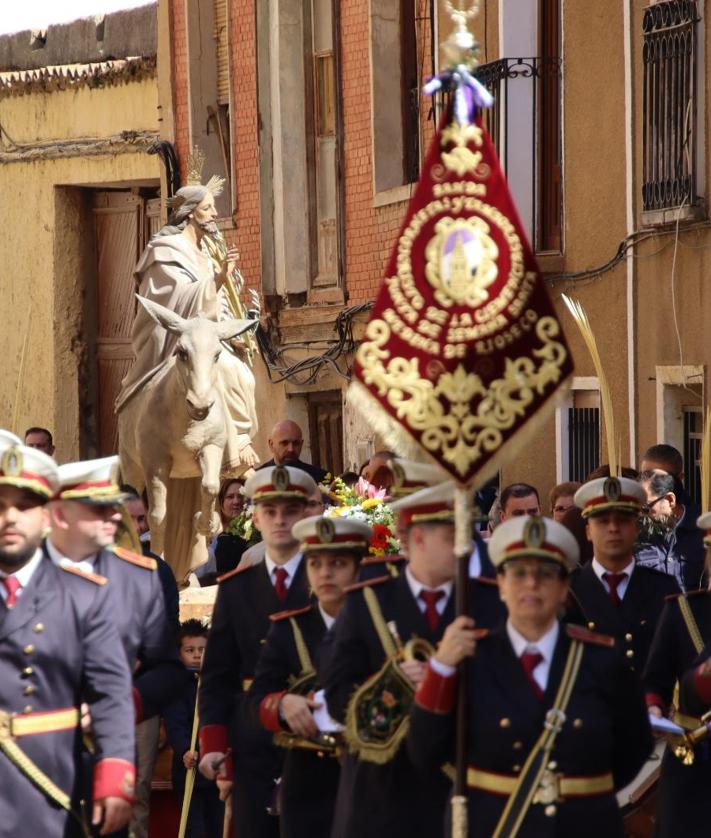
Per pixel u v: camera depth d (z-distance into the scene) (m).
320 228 51.62
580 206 38.72
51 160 62.53
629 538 21.62
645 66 35.94
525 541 15.25
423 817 16.59
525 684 15.45
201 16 56.38
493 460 15.76
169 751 26.17
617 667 15.61
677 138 35.19
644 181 36.12
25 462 16.70
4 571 17.00
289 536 20.59
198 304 41.06
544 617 15.34
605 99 37.72
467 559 15.64
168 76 57.19
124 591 18.59
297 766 18.77
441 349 15.86
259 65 52.66
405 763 16.61
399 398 15.89
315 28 51.53
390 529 25.42
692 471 35.66
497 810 15.41
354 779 16.92
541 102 41.16
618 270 37.41
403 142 48.44
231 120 54.34
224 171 56.47
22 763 16.77
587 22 38.31
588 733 15.38
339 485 27.20
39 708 16.91
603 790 15.56
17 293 64.00
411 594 16.98
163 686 18.66
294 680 18.89
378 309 15.99
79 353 63.09
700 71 34.59
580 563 24.23
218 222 54.91
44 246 62.91
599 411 38.31
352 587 17.28
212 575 34.00
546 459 39.84
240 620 20.73
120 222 62.72
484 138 16.00
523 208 40.91
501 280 15.90
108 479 17.91
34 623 16.88
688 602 19.78
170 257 41.53
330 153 51.34
